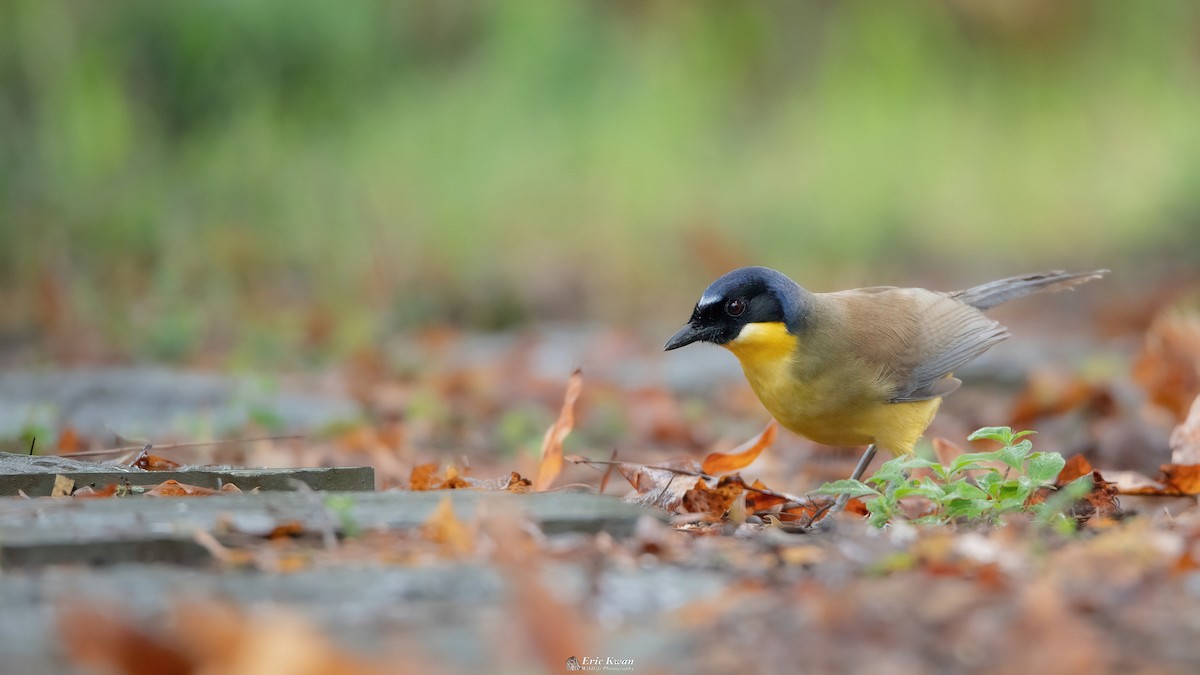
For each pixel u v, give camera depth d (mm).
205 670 3930
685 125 31516
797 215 29656
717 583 5145
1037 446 11766
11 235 21422
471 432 13297
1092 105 33000
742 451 8500
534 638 4234
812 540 6000
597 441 13281
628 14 33406
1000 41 33438
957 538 5637
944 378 9109
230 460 10891
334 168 27250
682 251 27062
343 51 29734
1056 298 25141
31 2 24047
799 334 8859
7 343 18375
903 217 29844
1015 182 31484
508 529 5328
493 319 23109
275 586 4945
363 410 13578
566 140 30953
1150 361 12898
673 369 17422
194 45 27500
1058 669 4141
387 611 4664
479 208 28016
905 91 33000
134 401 13898
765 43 33688
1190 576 5047
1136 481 8609
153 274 21531
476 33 32625
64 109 24266
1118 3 33375
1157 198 29875
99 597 4754
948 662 4211
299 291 22844
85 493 7027
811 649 4320
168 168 26156
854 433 9070
